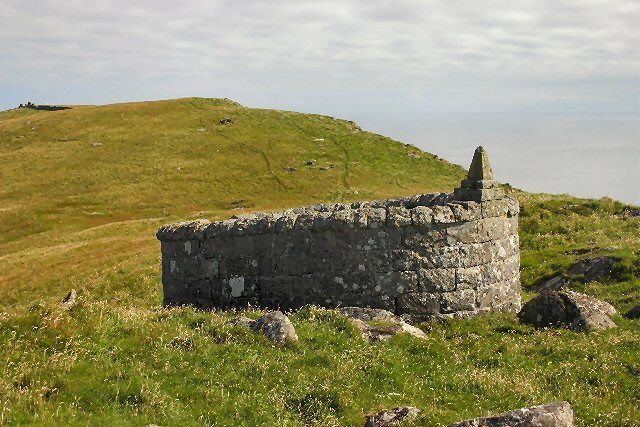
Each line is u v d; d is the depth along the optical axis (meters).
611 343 13.05
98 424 7.96
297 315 13.62
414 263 15.37
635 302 16.77
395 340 12.64
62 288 37.62
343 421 9.18
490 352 13.00
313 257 16.05
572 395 10.76
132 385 9.17
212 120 118.56
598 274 20.12
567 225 28.94
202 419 8.75
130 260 39.91
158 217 75.88
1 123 125.81
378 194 85.81
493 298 15.99
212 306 17.23
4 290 40.75
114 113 123.19
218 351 11.06
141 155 102.69
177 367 10.21
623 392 11.02
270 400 9.59
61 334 10.29
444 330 14.69
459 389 10.73
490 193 16.20
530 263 23.80
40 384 8.82
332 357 11.28
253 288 16.70
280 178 92.69
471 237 15.64
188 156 102.25
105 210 81.50
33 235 69.69
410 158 104.19
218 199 85.44
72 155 103.56
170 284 18.05
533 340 13.70
